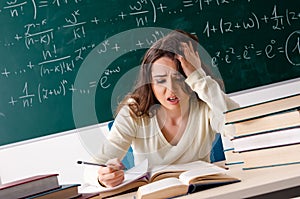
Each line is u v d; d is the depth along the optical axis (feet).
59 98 9.45
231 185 3.48
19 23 9.50
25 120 9.46
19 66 9.49
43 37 9.46
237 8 9.55
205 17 9.51
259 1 9.59
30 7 9.49
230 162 4.56
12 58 9.49
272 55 9.56
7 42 9.51
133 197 3.90
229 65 9.50
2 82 9.50
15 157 9.47
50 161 9.45
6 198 3.39
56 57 9.45
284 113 3.79
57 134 9.43
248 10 9.57
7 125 9.46
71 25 9.46
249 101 9.50
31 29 9.49
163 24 9.47
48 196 3.51
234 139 4.11
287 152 3.79
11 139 9.46
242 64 9.52
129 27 9.47
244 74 9.51
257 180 3.47
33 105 9.46
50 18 9.48
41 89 9.46
